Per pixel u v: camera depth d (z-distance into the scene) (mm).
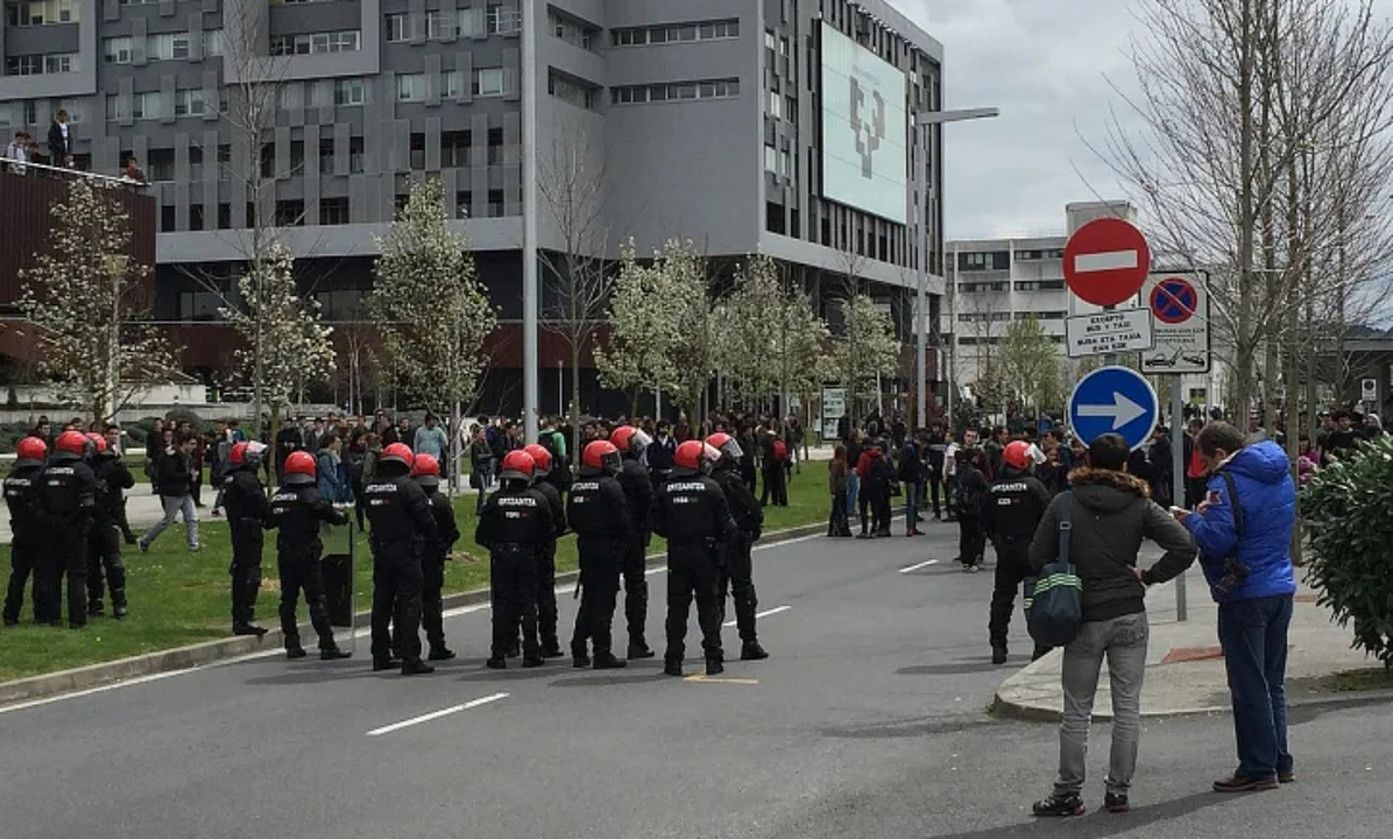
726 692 12391
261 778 9172
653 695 12266
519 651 15320
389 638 14305
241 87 43719
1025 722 10812
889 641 15531
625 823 7879
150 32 81062
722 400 67188
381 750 10016
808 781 8867
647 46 83125
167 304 81750
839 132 92438
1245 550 7988
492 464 35031
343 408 65375
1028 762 9305
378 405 59875
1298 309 20531
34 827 8055
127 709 11953
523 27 26688
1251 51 18688
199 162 80438
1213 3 19141
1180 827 7379
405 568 13727
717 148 82062
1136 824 7488
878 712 11320
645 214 83125
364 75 79438
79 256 38688
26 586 19141
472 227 77125
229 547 23672
